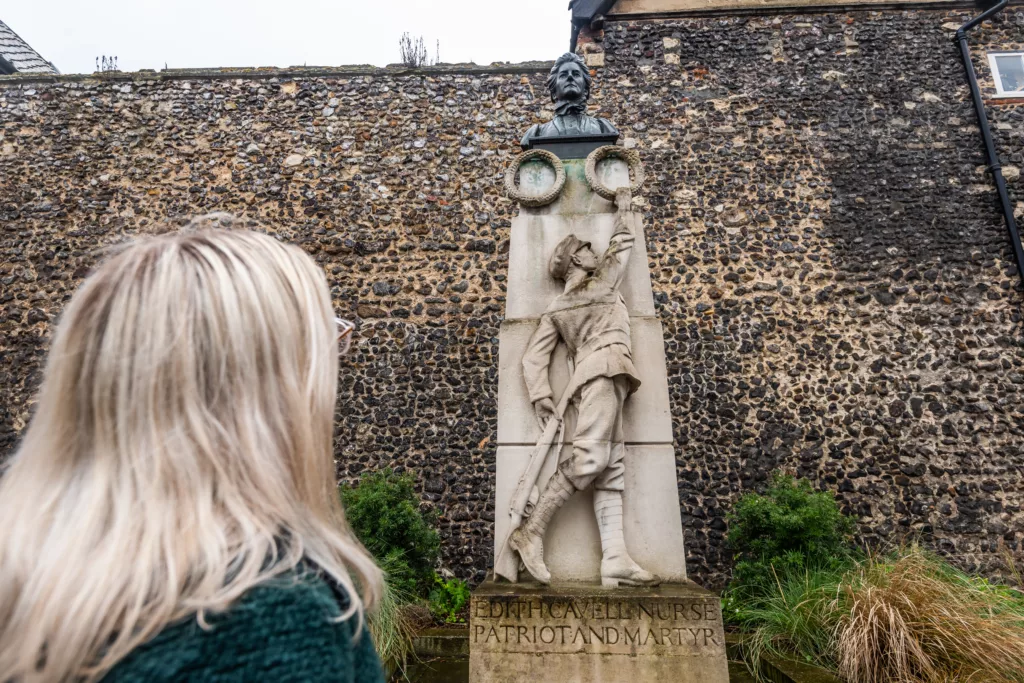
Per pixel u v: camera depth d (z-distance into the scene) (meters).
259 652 0.54
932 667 3.62
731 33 9.13
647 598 2.87
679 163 8.59
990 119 8.74
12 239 8.61
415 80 9.12
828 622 4.30
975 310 7.98
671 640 2.82
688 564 7.14
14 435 7.95
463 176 8.69
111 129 9.02
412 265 8.40
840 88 8.85
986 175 8.48
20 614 0.56
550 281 3.69
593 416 3.16
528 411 3.42
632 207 3.78
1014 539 7.18
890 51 9.00
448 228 8.52
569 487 3.16
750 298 8.09
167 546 0.59
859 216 8.36
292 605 0.57
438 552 6.89
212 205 8.67
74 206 8.70
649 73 8.95
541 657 2.83
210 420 0.68
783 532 6.02
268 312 0.74
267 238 0.83
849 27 9.12
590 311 3.41
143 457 0.65
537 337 3.48
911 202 8.39
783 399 7.72
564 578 3.13
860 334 7.93
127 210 8.68
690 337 7.96
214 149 8.91
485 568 7.25
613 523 3.13
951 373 7.77
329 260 8.46
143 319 0.69
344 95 9.12
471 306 8.22
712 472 7.47
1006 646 3.64
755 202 8.45
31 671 0.53
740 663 4.59
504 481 3.32
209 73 9.18
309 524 0.70
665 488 3.25
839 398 7.71
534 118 8.88
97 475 0.65
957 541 7.20
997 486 7.36
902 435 7.56
